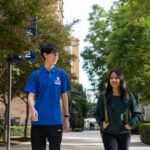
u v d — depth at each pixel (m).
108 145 8.39
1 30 13.31
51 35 25.62
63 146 27.84
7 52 13.87
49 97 8.07
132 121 8.34
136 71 26.31
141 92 29.17
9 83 13.92
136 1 19.27
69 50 30.12
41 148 8.06
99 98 8.55
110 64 26.70
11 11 13.31
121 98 8.41
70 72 30.78
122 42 26.00
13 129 42.69
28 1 13.52
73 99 87.62
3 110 46.91
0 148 25.09
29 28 14.52
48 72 8.18
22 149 24.23
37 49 14.84
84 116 94.75
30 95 8.07
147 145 30.08
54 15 26.61
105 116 8.41
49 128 7.98
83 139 39.97
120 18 26.95
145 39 25.69
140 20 21.97
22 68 27.66
